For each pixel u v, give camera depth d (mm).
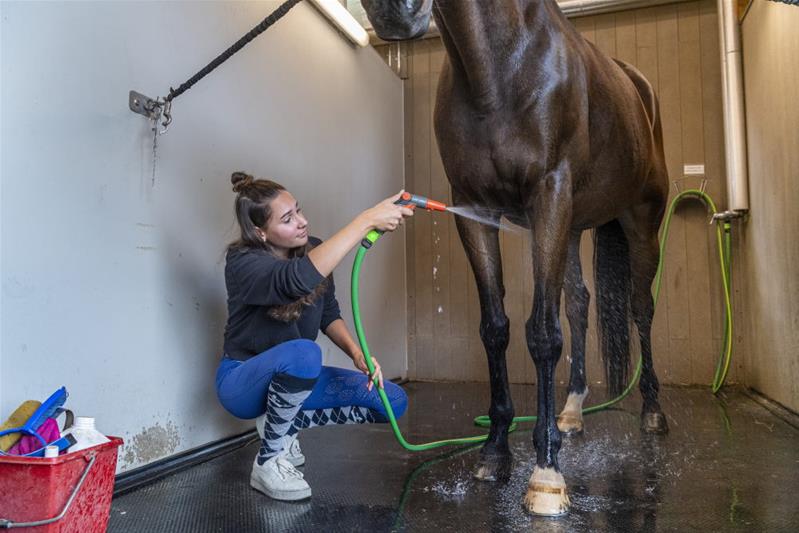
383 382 1868
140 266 1906
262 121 2617
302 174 2961
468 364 4227
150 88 1967
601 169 1996
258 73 2596
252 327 1701
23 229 1509
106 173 1778
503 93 1587
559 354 1634
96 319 1727
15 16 1498
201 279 2197
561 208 1639
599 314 2799
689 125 3904
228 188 2365
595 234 2801
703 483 1736
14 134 1491
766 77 3166
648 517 1459
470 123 1658
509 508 1533
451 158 1731
